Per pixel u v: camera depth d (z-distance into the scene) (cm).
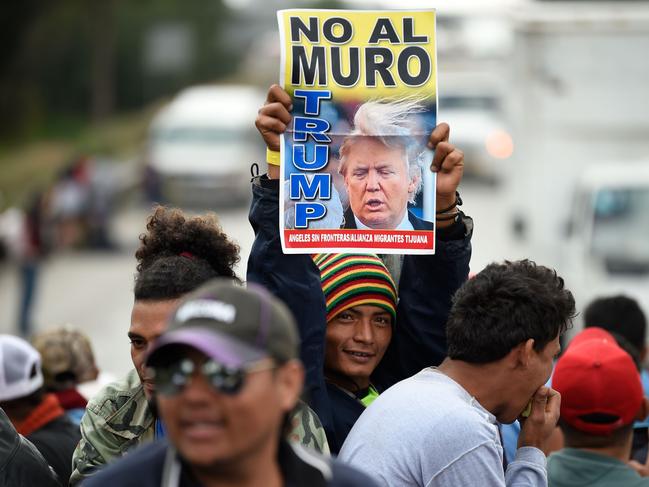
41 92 12344
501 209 6875
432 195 1084
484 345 988
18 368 1281
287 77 1077
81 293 5350
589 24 3800
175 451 730
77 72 12481
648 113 3838
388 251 1082
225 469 713
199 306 704
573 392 1152
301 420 1011
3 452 1060
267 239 1087
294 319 1082
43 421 1295
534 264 1045
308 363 1080
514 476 1016
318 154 1080
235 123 8062
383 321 1145
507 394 1006
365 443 973
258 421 699
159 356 699
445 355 1176
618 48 3809
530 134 3928
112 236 7019
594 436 1156
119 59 13525
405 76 1083
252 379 695
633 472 1153
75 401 1479
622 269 3403
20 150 10556
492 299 996
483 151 7775
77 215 6469
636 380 1162
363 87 1082
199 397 693
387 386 1212
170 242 1069
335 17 1083
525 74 3900
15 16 10600
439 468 949
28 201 4541
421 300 1170
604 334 1338
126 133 11269
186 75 14575
